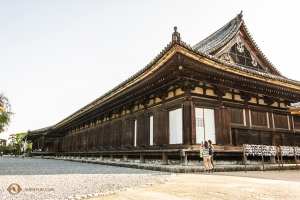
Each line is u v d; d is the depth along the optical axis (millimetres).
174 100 15328
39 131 51688
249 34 19578
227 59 18312
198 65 13109
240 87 16344
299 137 19531
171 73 14297
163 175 9617
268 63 20453
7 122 30094
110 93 20219
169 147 15008
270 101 18188
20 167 15359
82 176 9391
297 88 17906
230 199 4941
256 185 6949
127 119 20891
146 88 17047
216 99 15570
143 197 5191
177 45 11609
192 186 6789
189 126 13766
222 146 14562
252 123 16844
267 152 12680
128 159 19797
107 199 4977
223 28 22188
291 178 8969
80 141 34625
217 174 10664
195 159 13695
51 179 8336
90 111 27172
